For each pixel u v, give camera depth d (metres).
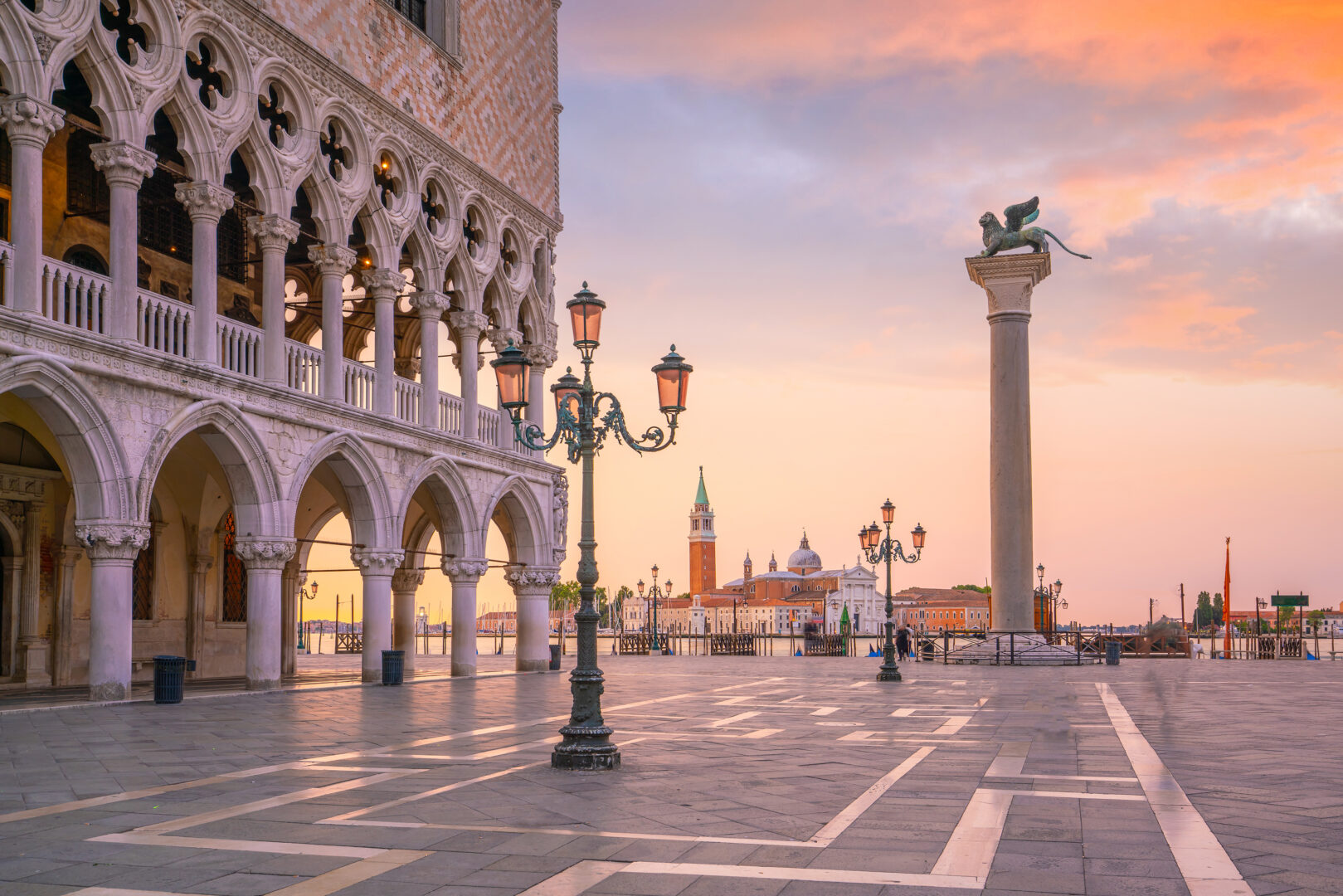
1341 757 13.77
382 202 28.59
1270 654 54.16
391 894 7.14
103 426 19.88
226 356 23.41
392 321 28.38
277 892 7.18
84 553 27.86
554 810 10.02
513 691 26.34
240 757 13.60
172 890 7.23
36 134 18.86
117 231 20.56
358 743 15.12
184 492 30.59
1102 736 16.38
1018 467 42.50
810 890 7.17
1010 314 42.75
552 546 36.62
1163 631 22.42
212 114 22.70
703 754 14.14
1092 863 7.89
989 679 32.56
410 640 37.00
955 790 11.16
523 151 35.69
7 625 25.98
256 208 24.69
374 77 28.09
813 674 36.53
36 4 19.70
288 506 24.53
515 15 35.72
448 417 31.70
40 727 17.00
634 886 7.30
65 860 8.04
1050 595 62.31
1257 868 7.73
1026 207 43.34
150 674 29.34
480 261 32.88
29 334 18.44
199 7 22.44
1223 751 14.47
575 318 14.02
